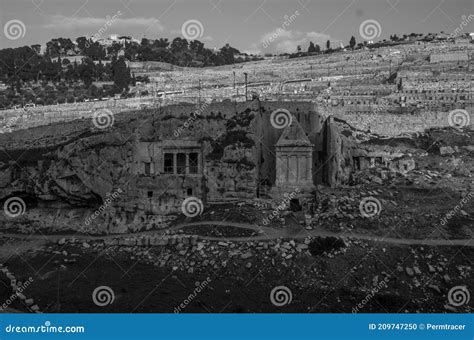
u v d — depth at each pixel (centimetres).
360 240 9931
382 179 12162
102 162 11944
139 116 13162
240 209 11012
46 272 10019
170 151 11819
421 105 15238
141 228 11338
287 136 11812
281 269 9431
